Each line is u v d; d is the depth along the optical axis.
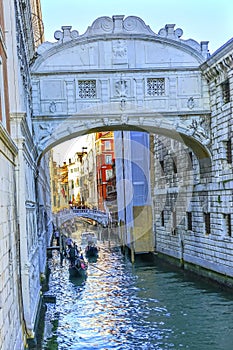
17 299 12.70
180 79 26.03
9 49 14.35
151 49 25.86
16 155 14.13
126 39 25.64
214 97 25.67
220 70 24.30
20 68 15.98
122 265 20.53
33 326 15.00
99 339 15.96
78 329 17.11
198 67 26.05
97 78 25.41
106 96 25.38
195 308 19.59
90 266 22.89
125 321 18.00
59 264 30.69
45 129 25.12
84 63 25.42
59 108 25.22
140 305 19.92
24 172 14.70
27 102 20.73
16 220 13.68
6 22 14.35
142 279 21.30
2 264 9.62
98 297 21.16
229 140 24.19
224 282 23.42
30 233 17.23
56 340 15.89
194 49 26.02
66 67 25.33
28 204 16.47
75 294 21.91
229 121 23.92
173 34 25.81
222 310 19.25
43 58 25.14
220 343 15.27
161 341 15.64
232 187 23.25
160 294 21.55
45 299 21.45
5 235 10.48
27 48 22.34
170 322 17.77
